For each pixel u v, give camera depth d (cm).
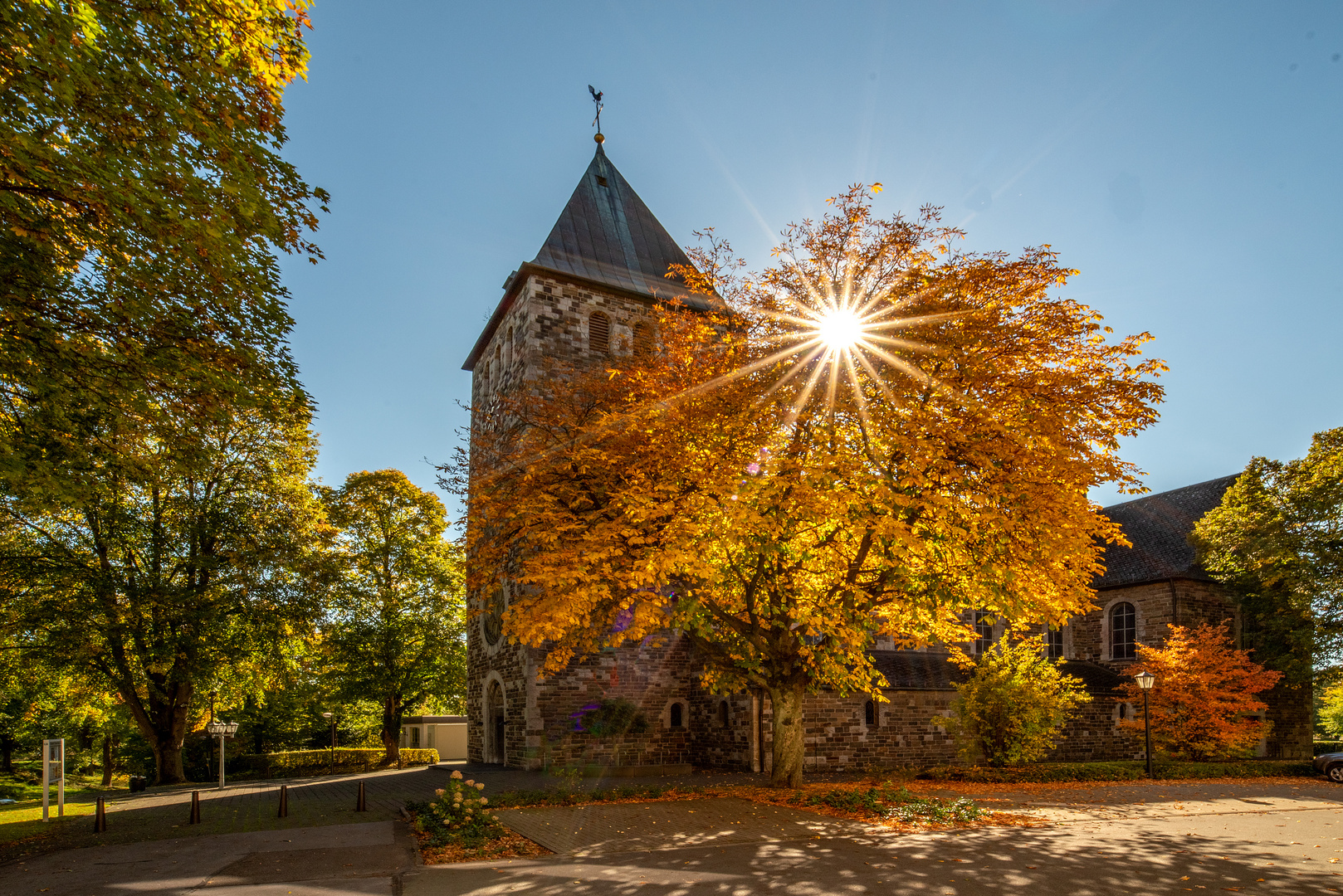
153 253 1107
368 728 4741
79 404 1154
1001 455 1331
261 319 1275
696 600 1514
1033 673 2178
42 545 2222
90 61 952
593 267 2839
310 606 2530
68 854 1149
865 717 2422
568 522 1478
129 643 2344
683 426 1477
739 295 1598
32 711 3600
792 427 1494
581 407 1769
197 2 1106
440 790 1377
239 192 1052
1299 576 2669
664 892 845
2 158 929
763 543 1372
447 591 3262
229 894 880
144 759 3588
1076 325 1391
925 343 1401
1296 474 2797
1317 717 5619
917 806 1399
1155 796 1777
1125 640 3117
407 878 943
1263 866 968
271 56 1208
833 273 1521
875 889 847
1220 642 2569
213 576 2459
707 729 2570
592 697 2500
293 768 3062
